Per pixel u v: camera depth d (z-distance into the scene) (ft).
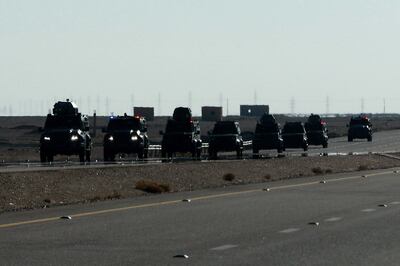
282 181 356.38
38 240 151.64
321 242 150.00
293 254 134.00
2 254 133.28
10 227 173.06
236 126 547.49
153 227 174.40
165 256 131.23
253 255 132.67
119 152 469.16
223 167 388.78
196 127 516.73
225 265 122.01
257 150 616.80
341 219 192.65
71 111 442.09
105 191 278.05
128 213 206.18
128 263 123.85
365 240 153.28
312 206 228.63
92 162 436.35
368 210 216.13
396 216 200.44
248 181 356.18
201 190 296.51
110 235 159.94
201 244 146.51
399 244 147.74
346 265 123.03
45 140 431.02
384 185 325.01
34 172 282.36
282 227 175.11
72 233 162.91
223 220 189.57
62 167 320.09
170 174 338.75
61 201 248.52
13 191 245.65
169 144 507.30
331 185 325.83
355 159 522.47
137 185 289.94
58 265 121.90
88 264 122.83
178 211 212.02
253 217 196.75
